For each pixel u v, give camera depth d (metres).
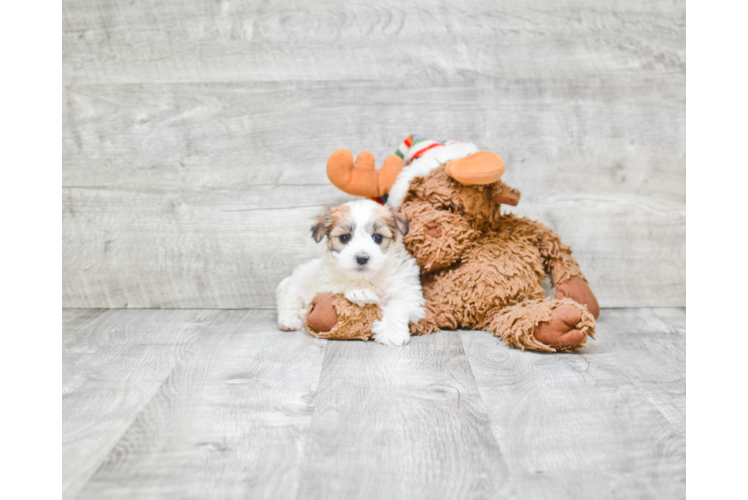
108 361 1.61
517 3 2.08
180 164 2.15
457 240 1.80
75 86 2.11
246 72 2.11
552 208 2.18
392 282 1.77
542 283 2.06
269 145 2.14
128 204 2.17
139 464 1.09
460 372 1.51
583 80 2.12
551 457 1.10
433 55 2.10
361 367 1.54
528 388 1.41
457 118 2.13
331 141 2.14
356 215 1.71
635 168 2.16
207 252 2.19
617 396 1.37
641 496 0.98
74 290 2.20
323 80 2.11
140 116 2.13
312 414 1.27
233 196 2.16
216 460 1.10
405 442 1.15
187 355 1.66
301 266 1.97
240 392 1.39
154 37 2.09
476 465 1.07
